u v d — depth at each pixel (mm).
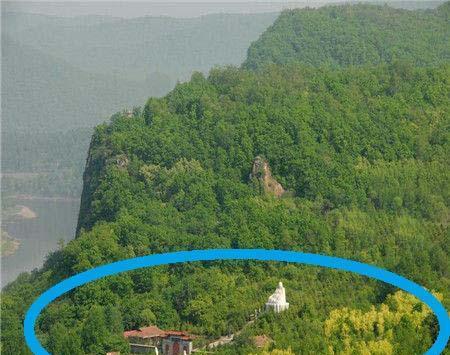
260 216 159500
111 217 167000
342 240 153000
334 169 172125
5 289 153875
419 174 171250
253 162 175125
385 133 181125
